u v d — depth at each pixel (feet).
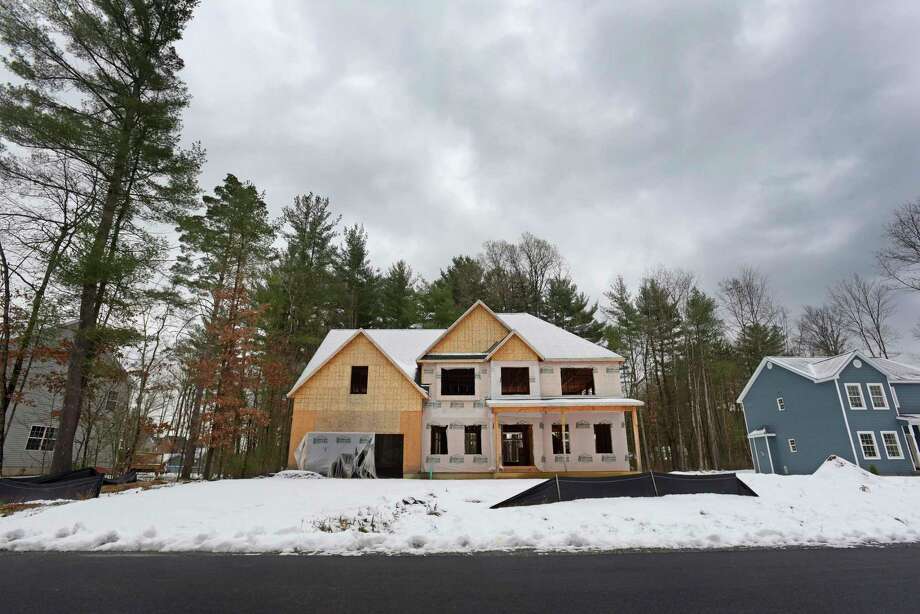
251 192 88.53
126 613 16.38
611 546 28.50
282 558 25.29
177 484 56.90
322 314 121.08
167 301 72.90
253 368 84.38
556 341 93.86
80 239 61.05
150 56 69.92
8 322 65.10
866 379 91.61
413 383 83.05
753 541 29.86
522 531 30.83
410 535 29.76
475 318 93.15
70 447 58.80
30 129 56.85
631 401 78.89
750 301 142.82
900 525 34.22
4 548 27.32
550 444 82.02
